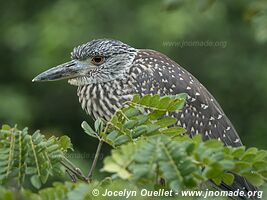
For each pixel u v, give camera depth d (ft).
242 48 82.02
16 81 83.97
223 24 80.12
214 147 18.13
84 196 17.43
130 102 21.93
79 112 82.12
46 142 21.13
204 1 34.24
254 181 18.97
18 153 20.68
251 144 76.48
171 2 34.65
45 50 78.07
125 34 79.10
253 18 36.68
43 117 81.97
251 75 81.82
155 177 17.30
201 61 79.97
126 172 17.13
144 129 20.98
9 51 84.89
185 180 16.93
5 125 21.09
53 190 17.72
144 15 78.07
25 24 84.79
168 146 17.24
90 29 79.15
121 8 81.10
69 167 21.76
